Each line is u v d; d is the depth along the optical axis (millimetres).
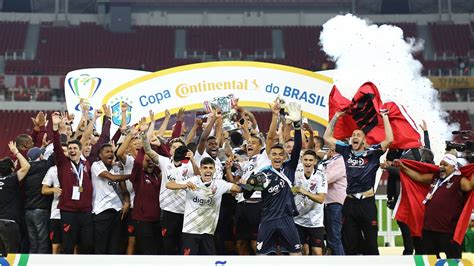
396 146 12047
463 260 9172
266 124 39094
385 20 46469
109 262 9172
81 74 16078
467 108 40031
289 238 10281
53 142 11055
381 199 16328
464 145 11281
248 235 11539
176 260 9195
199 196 10625
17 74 43438
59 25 46906
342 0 45219
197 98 16234
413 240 11094
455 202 10242
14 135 38875
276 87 16250
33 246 11477
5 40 45625
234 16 47938
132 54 45500
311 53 45844
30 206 11422
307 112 16203
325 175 10852
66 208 11047
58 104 40594
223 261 9195
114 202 11398
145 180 11219
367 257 9195
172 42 46688
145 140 10844
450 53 44875
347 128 12430
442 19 47312
